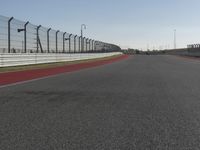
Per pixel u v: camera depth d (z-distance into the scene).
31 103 8.59
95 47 63.78
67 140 5.03
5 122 6.30
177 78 17.36
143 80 15.95
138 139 5.12
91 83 14.12
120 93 10.83
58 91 11.16
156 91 11.49
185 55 83.44
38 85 13.09
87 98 9.61
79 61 43.16
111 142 4.93
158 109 7.90
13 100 9.07
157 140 5.07
